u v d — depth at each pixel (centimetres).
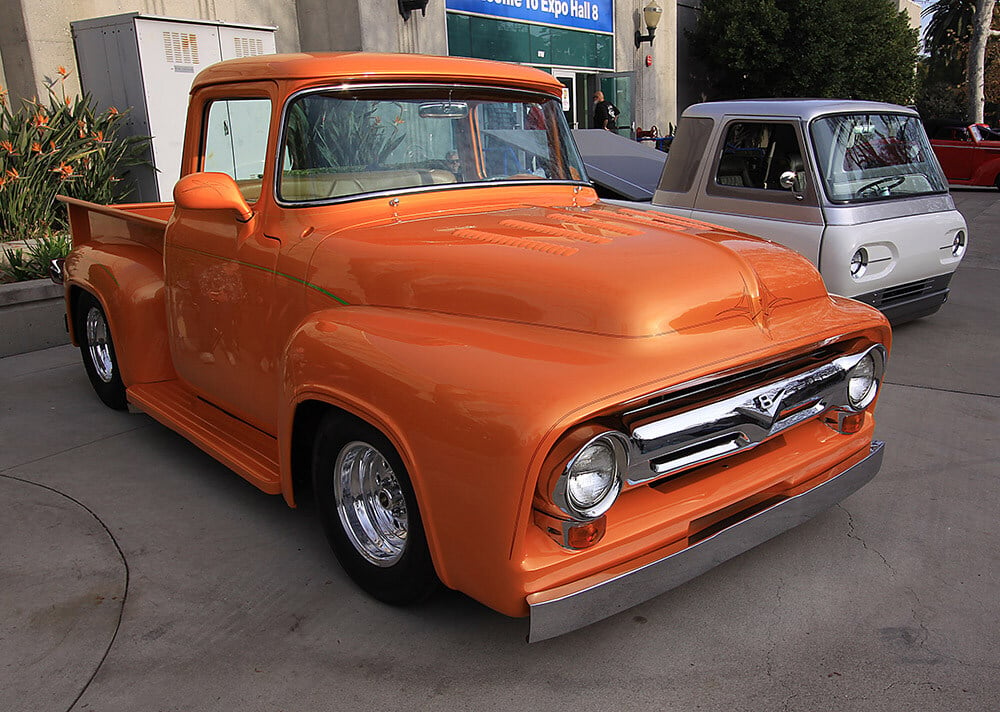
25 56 825
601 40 1803
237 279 342
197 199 311
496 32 1492
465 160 351
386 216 324
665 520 245
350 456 285
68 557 328
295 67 312
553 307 248
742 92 2422
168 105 825
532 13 1574
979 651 264
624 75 1800
